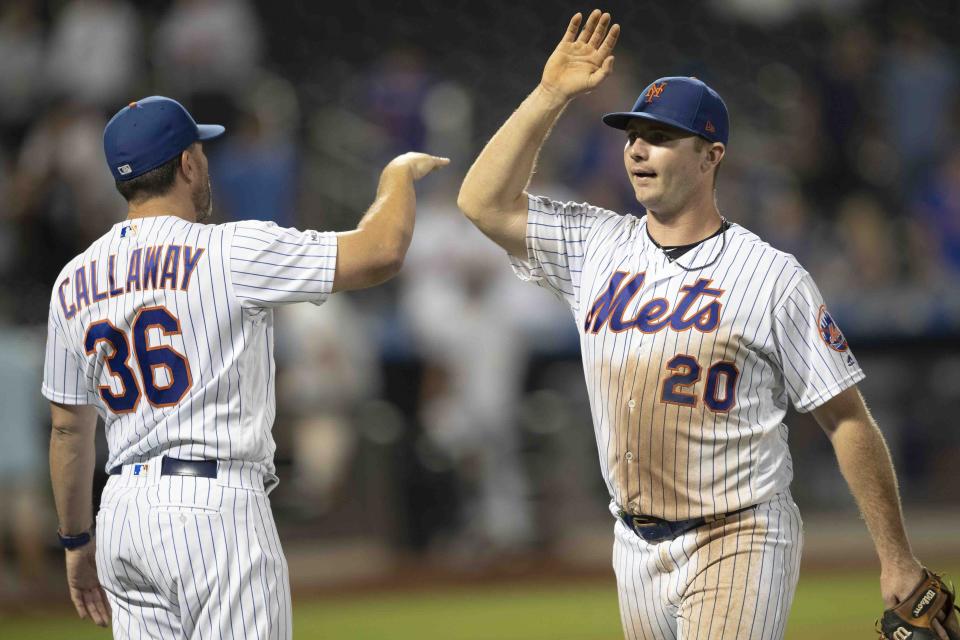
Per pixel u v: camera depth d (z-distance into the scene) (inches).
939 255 1699.1
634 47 1995.6
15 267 1535.4
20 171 1577.3
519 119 578.6
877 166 1775.3
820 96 1776.6
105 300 537.0
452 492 1423.5
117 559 530.0
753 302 532.7
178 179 552.7
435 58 1962.4
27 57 1704.0
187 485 521.0
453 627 1113.4
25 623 1141.1
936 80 1824.6
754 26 2018.9
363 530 1435.8
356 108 1823.3
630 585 570.3
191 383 525.7
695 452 535.8
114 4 1728.6
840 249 1683.1
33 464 1238.9
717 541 538.3
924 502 1567.4
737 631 528.1
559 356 1491.1
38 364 1294.3
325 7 1936.5
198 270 528.1
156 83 1727.4
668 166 543.5
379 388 1477.6
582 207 597.0
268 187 1563.7
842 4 2011.6
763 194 1721.2
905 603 534.3
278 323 1378.0
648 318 543.2
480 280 1427.2
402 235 552.1
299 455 1366.9
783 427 562.9
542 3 1985.7
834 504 1521.9
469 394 1406.3
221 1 1731.1
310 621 1159.0
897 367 1566.2
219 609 514.3
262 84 1795.0
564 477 1445.6
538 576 1342.3
